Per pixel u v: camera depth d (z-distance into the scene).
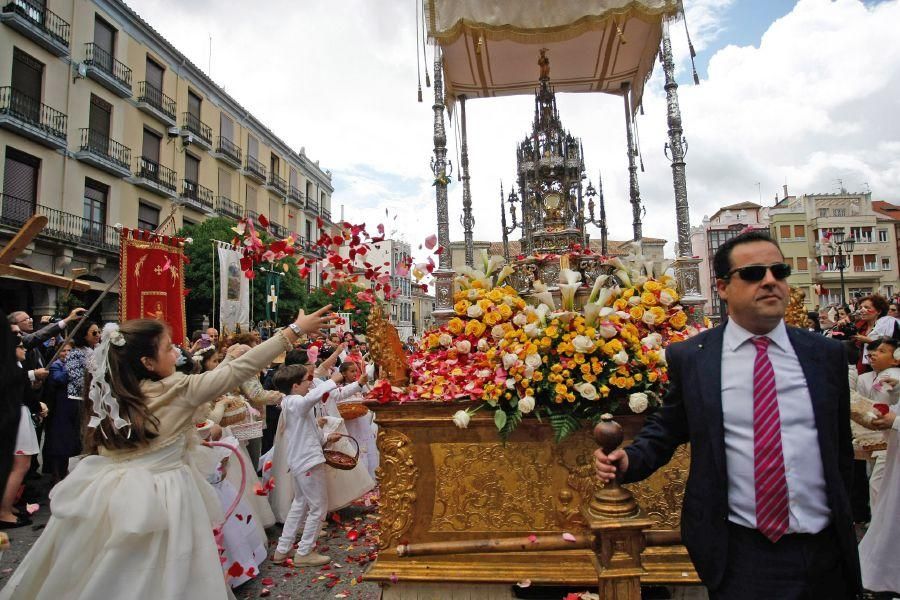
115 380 2.23
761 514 1.60
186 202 23.91
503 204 8.50
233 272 9.28
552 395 2.68
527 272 5.86
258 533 3.89
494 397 2.65
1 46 16.45
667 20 5.75
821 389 1.63
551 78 8.40
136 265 5.94
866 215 39.81
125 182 21.20
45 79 17.89
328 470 4.55
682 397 1.86
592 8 5.73
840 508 1.56
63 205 18.45
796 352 1.70
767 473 1.61
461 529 2.77
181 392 2.31
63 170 18.47
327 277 3.12
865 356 4.72
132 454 2.24
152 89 22.53
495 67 8.02
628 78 8.38
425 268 3.21
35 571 2.10
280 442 4.89
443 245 6.75
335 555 4.07
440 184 6.79
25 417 4.70
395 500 2.80
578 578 2.61
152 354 2.32
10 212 16.77
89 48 19.55
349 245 3.08
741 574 1.60
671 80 6.44
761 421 1.64
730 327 1.80
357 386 4.71
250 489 4.40
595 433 1.83
